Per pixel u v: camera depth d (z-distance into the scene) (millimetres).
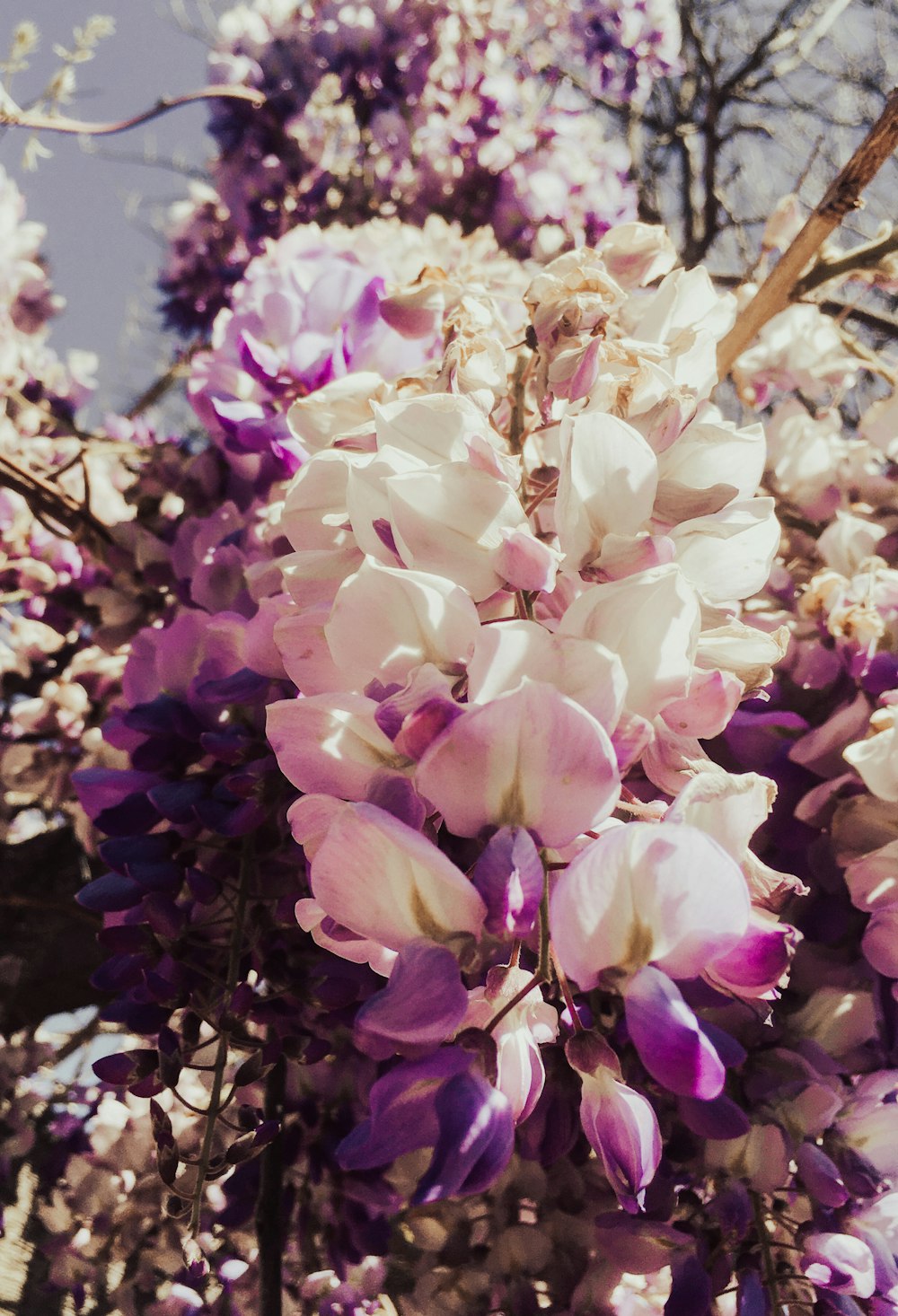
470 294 217
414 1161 278
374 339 257
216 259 636
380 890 140
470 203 574
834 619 271
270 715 154
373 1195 273
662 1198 213
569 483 156
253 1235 317
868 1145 222
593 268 190
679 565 161
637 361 171
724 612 161
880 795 239
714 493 161
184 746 239
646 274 240
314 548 173
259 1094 282
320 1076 276
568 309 183
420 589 151
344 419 196
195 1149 359
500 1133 131
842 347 354
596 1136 139
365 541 158
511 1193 272
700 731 155
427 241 381
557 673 142
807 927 247
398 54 587
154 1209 356
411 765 152
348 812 138
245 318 286
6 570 472
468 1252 273
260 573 237
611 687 141
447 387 175
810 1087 223
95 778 239
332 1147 272
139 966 222
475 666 142
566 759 137
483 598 157
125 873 225
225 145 596
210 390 277
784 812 253
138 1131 367
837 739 252
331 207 594
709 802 145
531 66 620
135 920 226
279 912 216
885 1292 207
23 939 454
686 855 132
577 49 629
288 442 251
